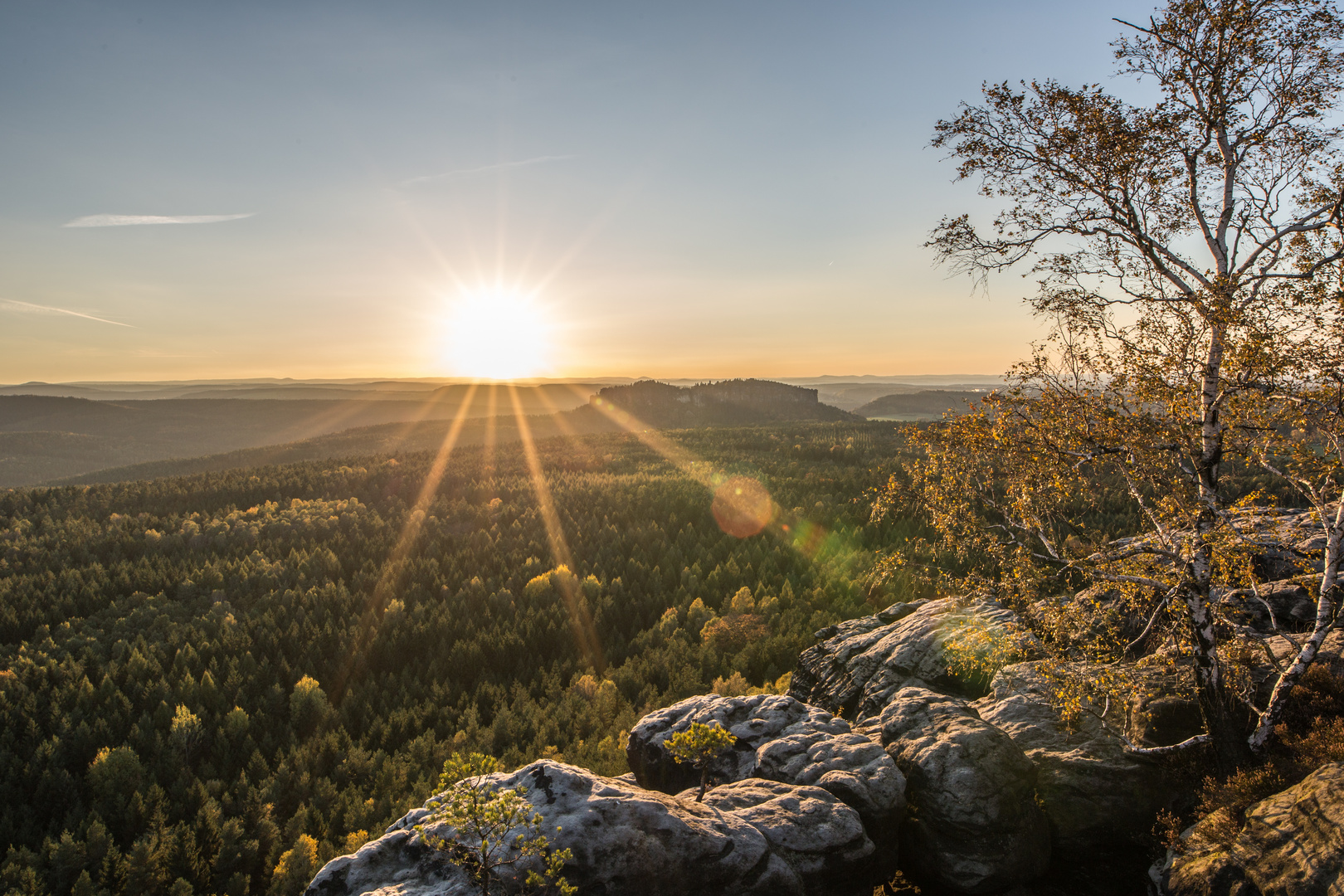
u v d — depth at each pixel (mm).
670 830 10289
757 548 83500
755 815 11828
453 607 73375
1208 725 12859
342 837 40469
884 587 57594
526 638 63938
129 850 41531
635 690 52594
